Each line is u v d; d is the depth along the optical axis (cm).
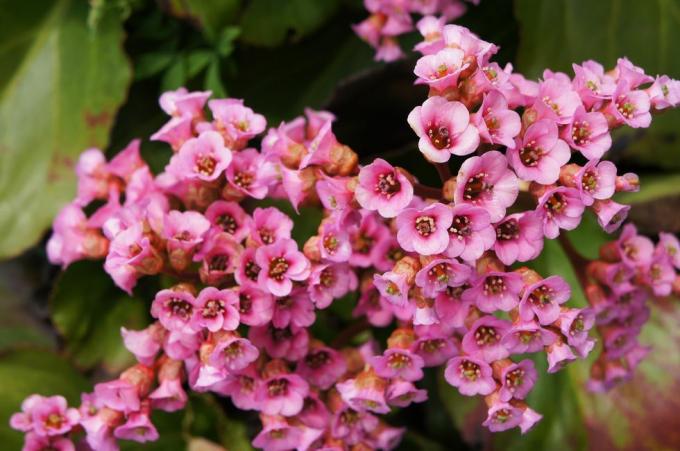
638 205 50
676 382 50
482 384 41
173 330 41
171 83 51
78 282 51
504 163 39
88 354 51
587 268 45
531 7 51
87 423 42
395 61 50
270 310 41
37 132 53
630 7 51
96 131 52
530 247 39
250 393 42
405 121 52
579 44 51
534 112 40
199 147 42
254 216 41
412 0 50
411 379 42
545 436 50
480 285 39
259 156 43
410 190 39
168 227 41
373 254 43
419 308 40
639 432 50
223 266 42
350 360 44
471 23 53
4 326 54
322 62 54
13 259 56
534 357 50
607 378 45
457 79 39
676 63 51
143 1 52
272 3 52
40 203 52
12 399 49
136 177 44
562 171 40
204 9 50
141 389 42
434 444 53
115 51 52
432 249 38
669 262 45
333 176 41
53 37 53
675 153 51
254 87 53
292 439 43
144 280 51
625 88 41
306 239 49
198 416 50
